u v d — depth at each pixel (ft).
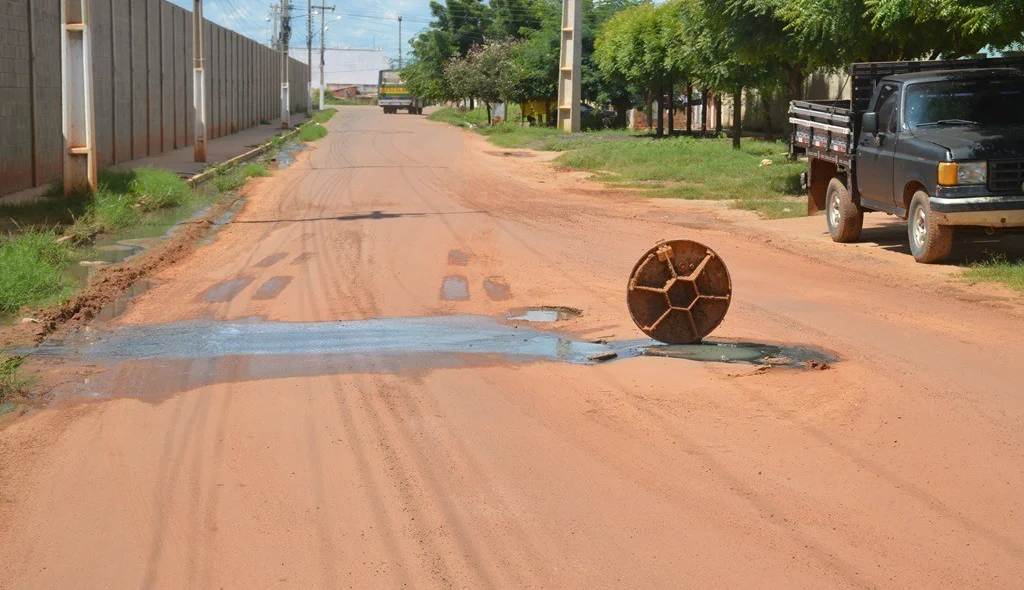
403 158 115.44
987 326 29.76
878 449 19.21
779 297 35.04
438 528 15.97
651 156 105.91
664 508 16.65
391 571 14.53
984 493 17.02
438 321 31.76
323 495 17.33
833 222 50.19
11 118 64.39
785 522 16.02
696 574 14.30
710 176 86.38
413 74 324.19
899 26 55.42
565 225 56.39
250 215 61.77
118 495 17.46
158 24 113.80
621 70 172.55
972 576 14.14
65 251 43.86
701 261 27.94
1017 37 50.93
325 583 14.20
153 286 38.37
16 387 24.14
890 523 15.90
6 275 34.96
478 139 166.20
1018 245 45.57
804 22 63.31
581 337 29.40
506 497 17.19
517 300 35.04
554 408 22.26
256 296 36.09
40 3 69.56
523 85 216.33
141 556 15.14
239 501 17.12
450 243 48.80
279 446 19.86
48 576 14.56
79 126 59.52
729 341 28.37
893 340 28.14
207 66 148.77
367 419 21.53
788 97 154.10
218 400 23.07
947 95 43.29
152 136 111.24
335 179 86.94
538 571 14.47
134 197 64.13
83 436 20.65
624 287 37.22
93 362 26.81
